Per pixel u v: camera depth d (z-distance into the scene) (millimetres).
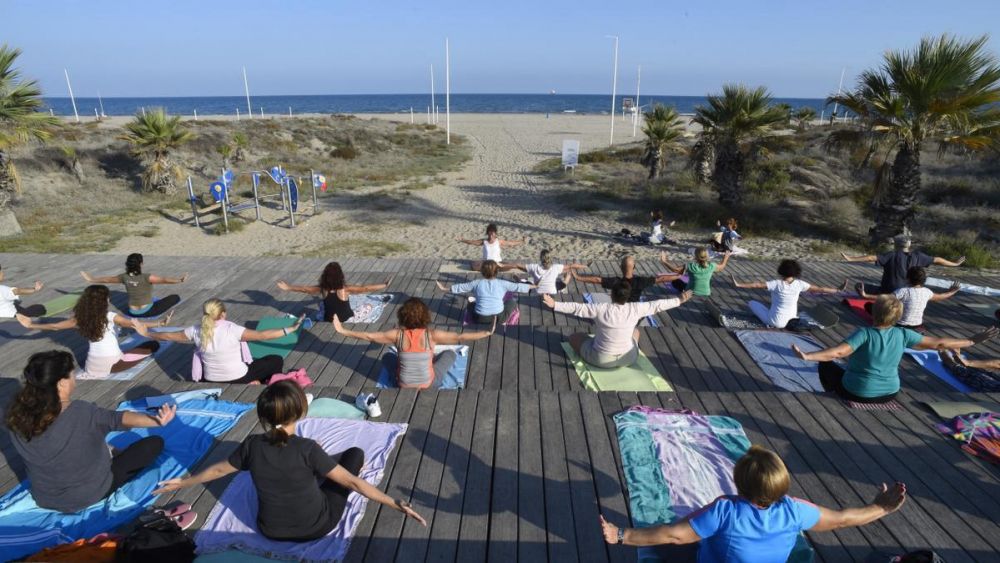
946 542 3486
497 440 4508
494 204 21094
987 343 7250
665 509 3723
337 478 3279
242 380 5582
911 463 4262
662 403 5098
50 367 3426
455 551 3398
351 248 14984
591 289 9562
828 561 3332
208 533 3436
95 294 5605
